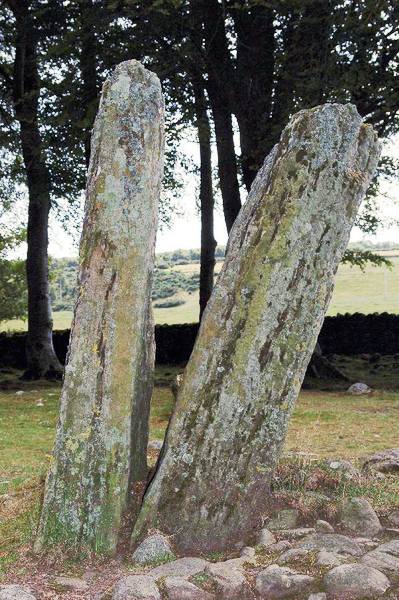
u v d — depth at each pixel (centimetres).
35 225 1777
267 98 1285
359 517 446
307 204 427
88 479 414
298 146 432
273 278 424
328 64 1141
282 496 464
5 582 384
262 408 425
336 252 438
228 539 424
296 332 429
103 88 439
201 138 1577
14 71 1709
